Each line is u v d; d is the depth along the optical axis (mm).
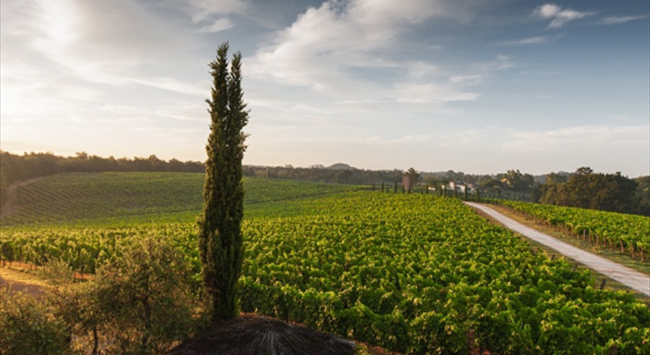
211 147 13984
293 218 53219
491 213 67562
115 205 94312
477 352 13227
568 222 45625
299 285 19266
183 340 12078
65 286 12203
